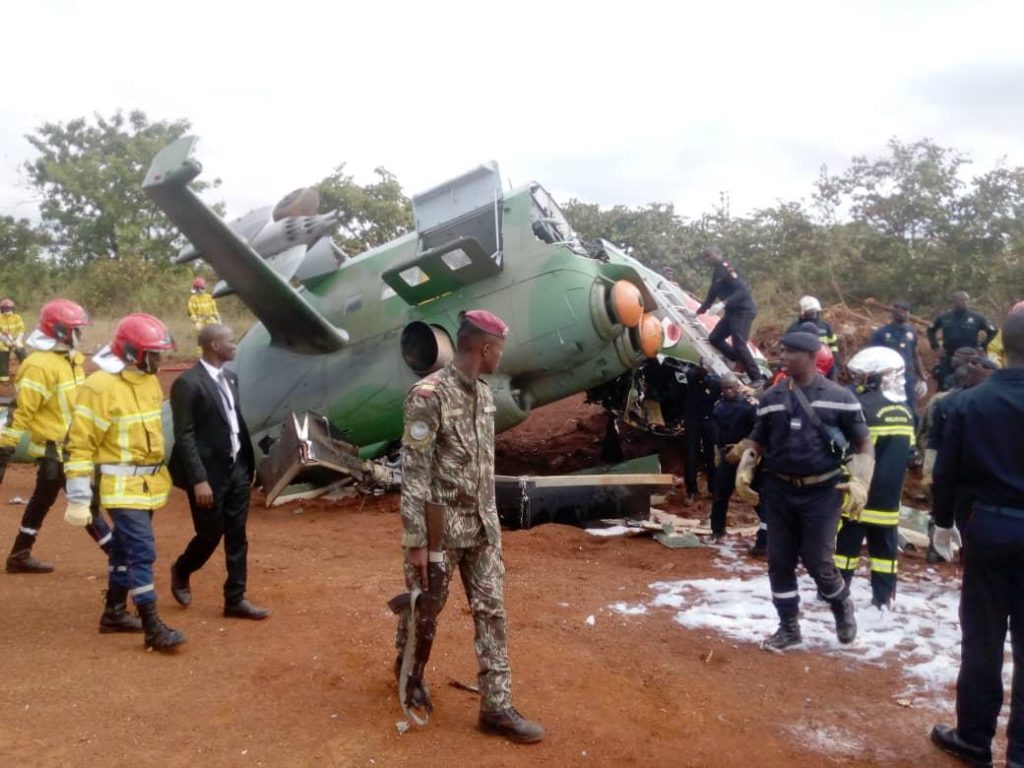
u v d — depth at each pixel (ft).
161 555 26.25
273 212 36.81
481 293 32.99
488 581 14.35
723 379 27.94
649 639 19.42
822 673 17.87
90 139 125.80
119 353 17.43
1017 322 14.21
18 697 15.47
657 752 14.39
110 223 120.47
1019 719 14.01
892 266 64.69
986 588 14.26
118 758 13.51
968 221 65.10
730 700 16.51
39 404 22.91
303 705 15.42
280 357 37.01
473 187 33.71
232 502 19.65
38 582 22.80
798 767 14.21
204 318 75.51
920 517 29.96
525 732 14.29
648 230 74.79
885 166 69.72
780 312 62.85
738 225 74.59
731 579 23.99
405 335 33.73
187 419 18.35
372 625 19.48
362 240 100.12
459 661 17.56
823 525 18.60
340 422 35.65
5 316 59.06
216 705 15.35
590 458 41.55
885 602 21.18
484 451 14.15
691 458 33.83
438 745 14.14
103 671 16.67
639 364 34.27
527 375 33.01
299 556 26.32
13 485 36.99
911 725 15.74
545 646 18.58
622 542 27.76
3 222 122.72
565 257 31.96
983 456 14.17
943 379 39.70
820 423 18.29
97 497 19.83
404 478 13.65
